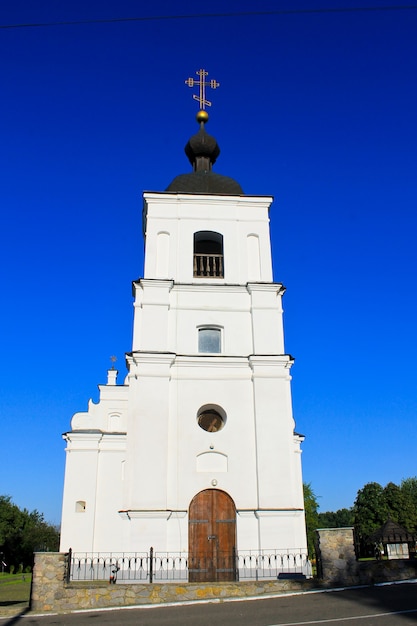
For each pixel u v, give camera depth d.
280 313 24.86
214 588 16.59
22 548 74.00
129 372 22.89
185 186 27.78
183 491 21.34
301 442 29.72
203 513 21.27
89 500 35.06
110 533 34.47
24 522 77.25
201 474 21.66
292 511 21.23
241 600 15.94
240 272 25.55
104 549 34.03
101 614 14.80
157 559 20.20
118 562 22.33
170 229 26.14
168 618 13.42
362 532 71.06
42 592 16.09
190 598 16.38
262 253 26.09
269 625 11.72
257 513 21.17
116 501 35.25
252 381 23.28
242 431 22.52
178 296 24.59
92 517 34.66
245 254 25.98
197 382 23.03
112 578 20.89
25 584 34.53
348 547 17.77
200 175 28.41
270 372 23.33
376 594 15.22
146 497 20.95
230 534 21.09
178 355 23.20
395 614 12.09
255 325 24.27
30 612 15.65
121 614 14.59
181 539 20.59
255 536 21.03
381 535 33.69
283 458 22.03
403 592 15.24
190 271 25.34
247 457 22.14
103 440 36.47
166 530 20.62
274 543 20.81
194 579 20.33
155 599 16.31
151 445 21.72
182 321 24.17
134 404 22.27
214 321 24.36
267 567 20.48
